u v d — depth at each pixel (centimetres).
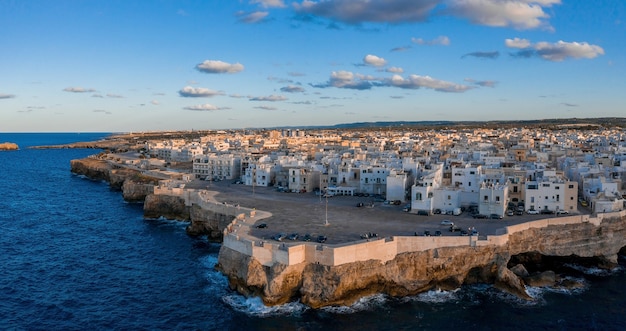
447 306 10875
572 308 10812
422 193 14875
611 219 13325
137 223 18762
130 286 12156
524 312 10619
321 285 10694
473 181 16712
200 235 16725
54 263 13912
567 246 12975
